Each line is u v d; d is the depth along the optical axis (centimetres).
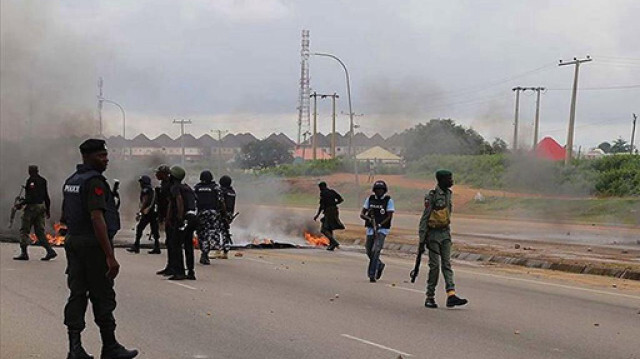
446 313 1154
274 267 1739
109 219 806
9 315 1101
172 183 1498
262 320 1080
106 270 793
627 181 4594
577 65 5019
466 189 5456
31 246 2078
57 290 1324
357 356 867
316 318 1099
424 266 1842
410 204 5072
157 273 1553
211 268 1698
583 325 1070
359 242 2512
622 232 3098
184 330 1009
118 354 804
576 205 4306
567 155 5031
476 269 1805
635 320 1113
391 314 1141
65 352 880
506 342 950
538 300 1298
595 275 1695
